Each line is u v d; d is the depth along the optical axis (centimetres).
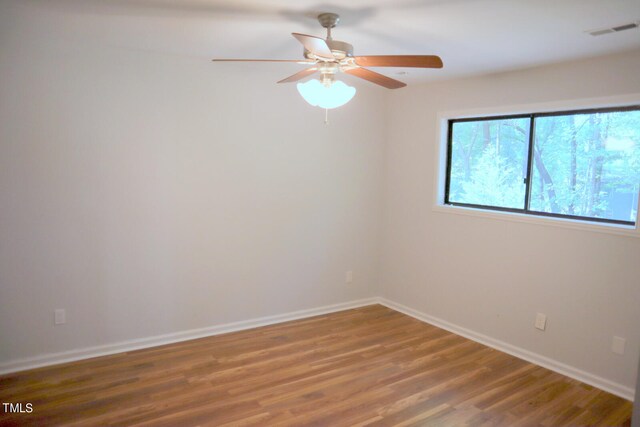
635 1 207
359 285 477
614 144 310
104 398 279
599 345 312
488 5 216
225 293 392
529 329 353
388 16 235
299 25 257
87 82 314
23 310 308
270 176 402
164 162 350
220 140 373
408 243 455
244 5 226
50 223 311
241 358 342
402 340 388
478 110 381
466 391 301
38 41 294
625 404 289
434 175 423
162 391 289
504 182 379
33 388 288
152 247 353
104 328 340
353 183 456
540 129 352
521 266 356
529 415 273
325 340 383
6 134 290
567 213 339
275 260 416
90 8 241
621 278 299
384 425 258
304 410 272
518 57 313
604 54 300
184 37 292
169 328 368
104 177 327
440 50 300
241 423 256
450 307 414
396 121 461
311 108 418
